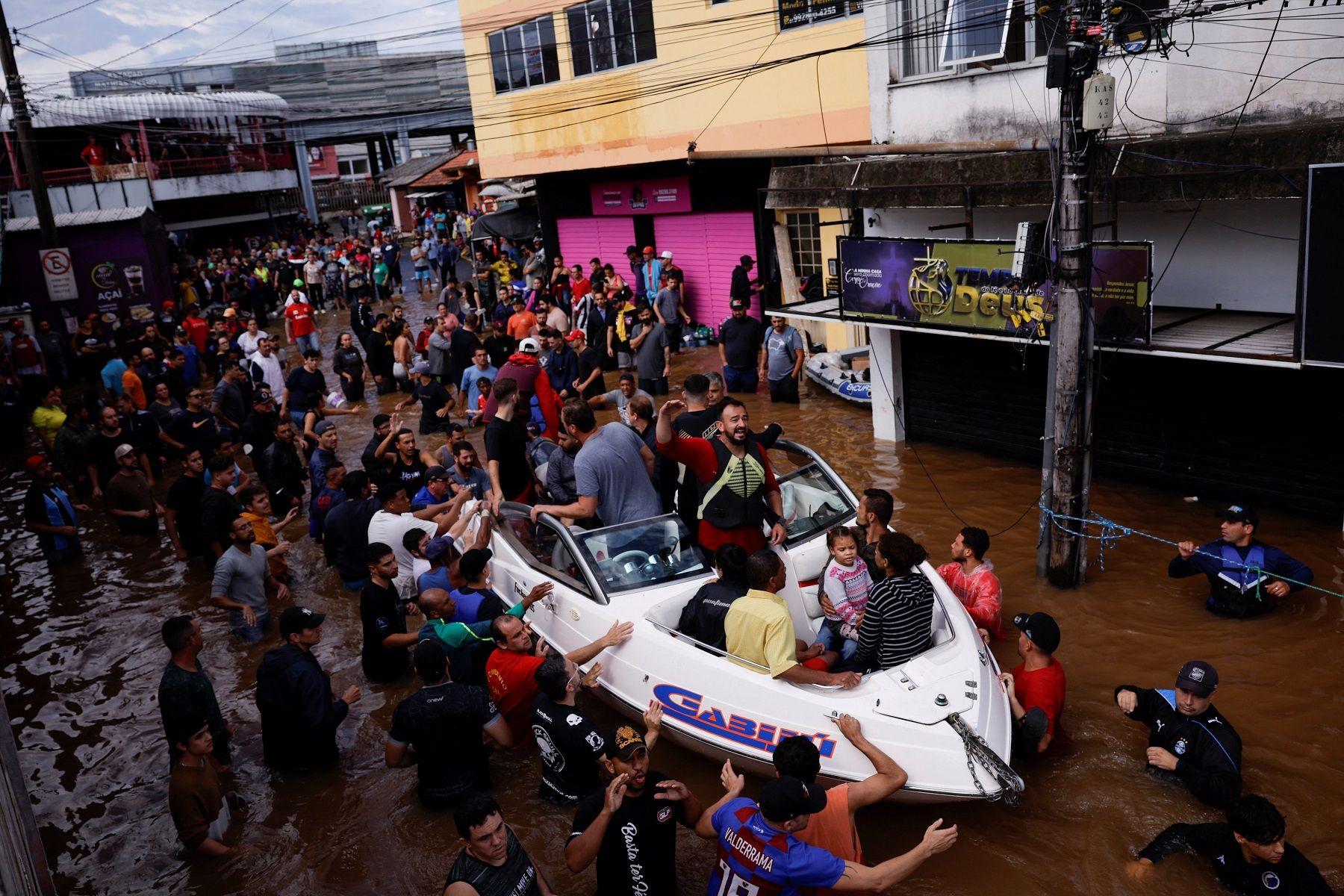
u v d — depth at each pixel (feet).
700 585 21.40
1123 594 25.52
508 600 25.22
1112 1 23.31
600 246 75.36
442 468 30.99
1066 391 25.07
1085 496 25.72
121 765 22.98
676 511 24.86
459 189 137.28
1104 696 21.09
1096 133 23.82
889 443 39.78
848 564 20.81
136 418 46.88
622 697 20.54
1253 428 29.19
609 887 15.53
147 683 26.86
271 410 41.65
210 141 149.79
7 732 13.96
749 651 18.35
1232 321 28.48
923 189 33.14
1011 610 25.22
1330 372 27.02
